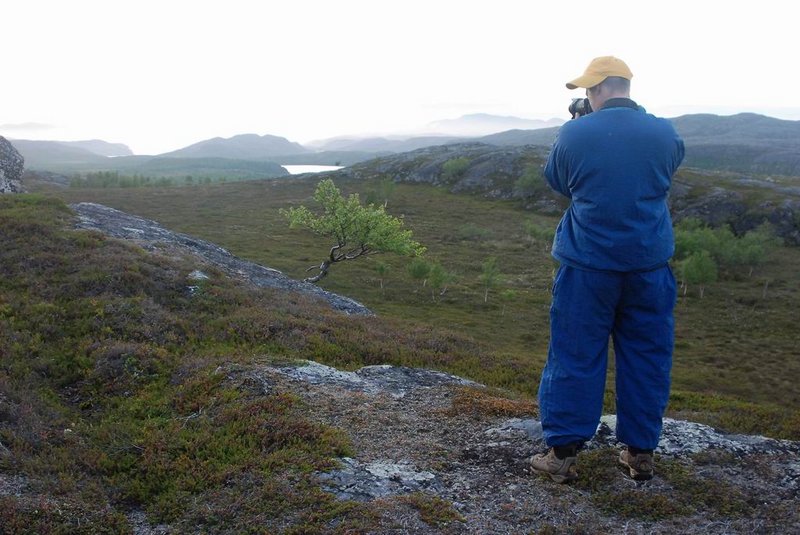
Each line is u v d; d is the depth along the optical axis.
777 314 44.94
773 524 4.63
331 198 35.03
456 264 59.56
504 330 38.75
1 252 15.30
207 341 11.83
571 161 4.31
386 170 124.75
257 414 7.09
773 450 6.03
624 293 4.36
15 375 9.21
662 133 4.16
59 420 7.70
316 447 6.14
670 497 5.01
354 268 54.59
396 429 6.79
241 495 5.39
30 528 5.04
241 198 97.31
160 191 104.31
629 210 4.12
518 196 99.06
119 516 5.41
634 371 4.55
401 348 14.67
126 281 14.37
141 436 7.16
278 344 12.43
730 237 66.31
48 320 11.55
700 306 47.19
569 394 4.54
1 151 30.19
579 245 4.32
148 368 9.59
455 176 113.94
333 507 5.02
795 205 79.12
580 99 4.74
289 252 59.16
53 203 21.34
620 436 4.79
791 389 30.00
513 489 5.22
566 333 4.49
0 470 6.01
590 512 4.84
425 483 5.47
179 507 5.47
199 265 17.94
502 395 9.41
